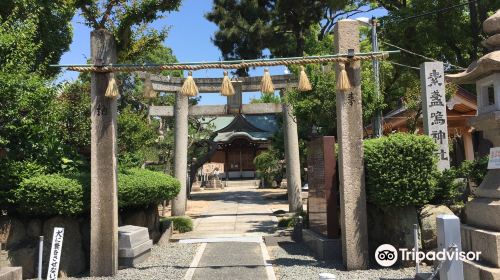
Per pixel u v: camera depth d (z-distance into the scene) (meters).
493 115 5.34
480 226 5.42
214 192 28.98
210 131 24.92
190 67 7.16
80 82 9.70
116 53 7.92
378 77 11.54
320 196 8.74
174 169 15.65
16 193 7.02
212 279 6.65
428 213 7.14
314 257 8.21
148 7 7.90
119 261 7.73
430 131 9.14
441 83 9.23
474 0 15.62
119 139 11.59
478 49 17.88
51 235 7.34
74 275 7.34
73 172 8.15
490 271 4.62
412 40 18.02
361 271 6.85
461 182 7.91
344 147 7.16
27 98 7.04
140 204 9.45
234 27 20.39
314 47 23.17
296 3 18.36
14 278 5.17
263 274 6.93
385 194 6.95
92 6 7.86
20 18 9.88
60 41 12.84
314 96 11.33
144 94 7.98
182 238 11.03
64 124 8.89
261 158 29.77
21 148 7.64
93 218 7.14
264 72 7.24
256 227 12.83
